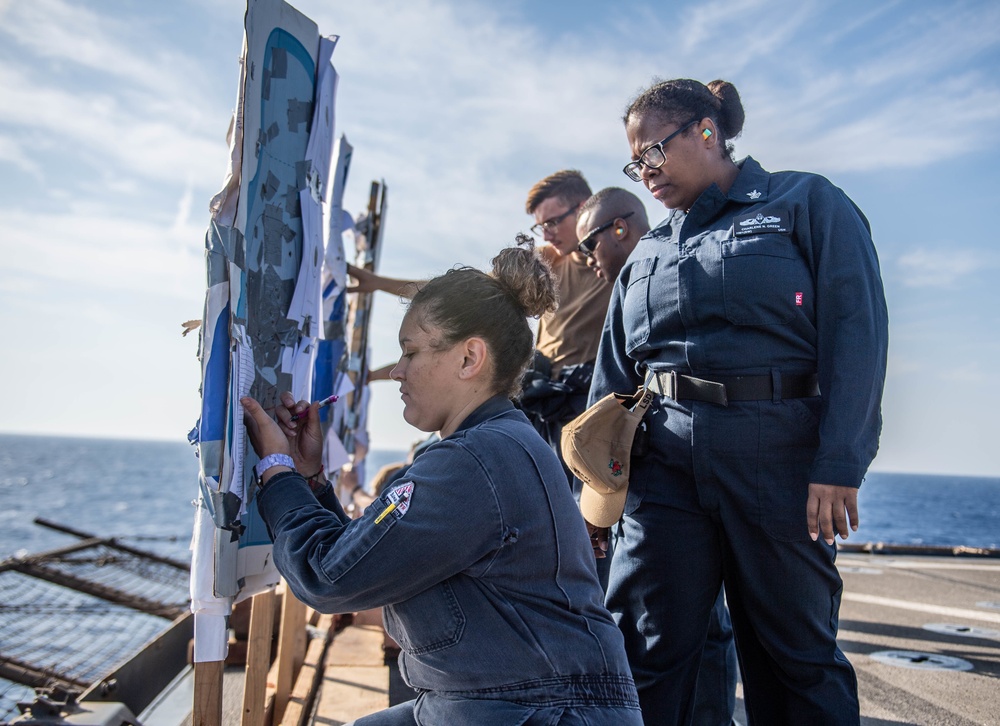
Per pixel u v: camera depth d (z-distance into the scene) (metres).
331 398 1.91
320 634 3.95
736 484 2.00
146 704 3.92
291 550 1.48
